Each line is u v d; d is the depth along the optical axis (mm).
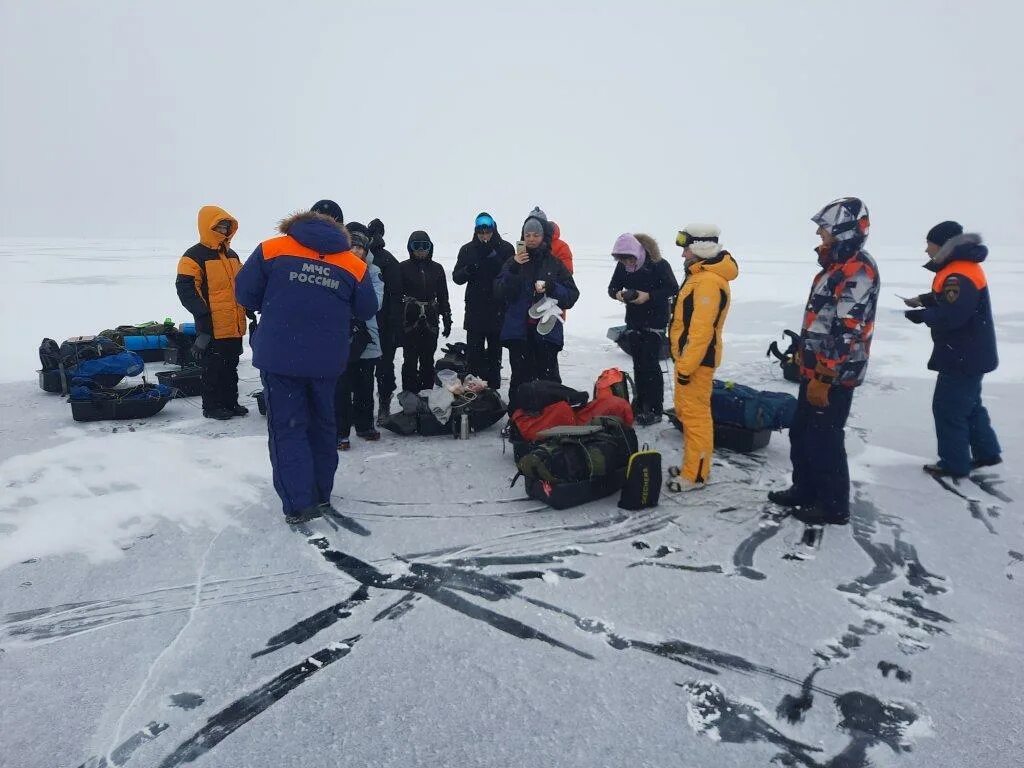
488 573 3010
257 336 3385
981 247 3969
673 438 5082
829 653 2455
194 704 2158
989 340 4047
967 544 3367
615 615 2684
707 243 3754
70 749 1968
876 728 2080
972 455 4473
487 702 2174
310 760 1926
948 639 2557
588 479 3734
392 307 5625
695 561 3141
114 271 25469
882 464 4574
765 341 10328
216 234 5324
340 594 2826
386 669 2334
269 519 3561
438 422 5109
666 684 2271
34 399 6254
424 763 1917
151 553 3180
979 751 1988
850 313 3240
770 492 3910
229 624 2602
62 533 3375
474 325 6312
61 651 2430
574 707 2154
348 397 4742
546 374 5098
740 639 2531
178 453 4629
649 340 5352
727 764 1927
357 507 3721
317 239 3338
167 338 7891
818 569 3082
